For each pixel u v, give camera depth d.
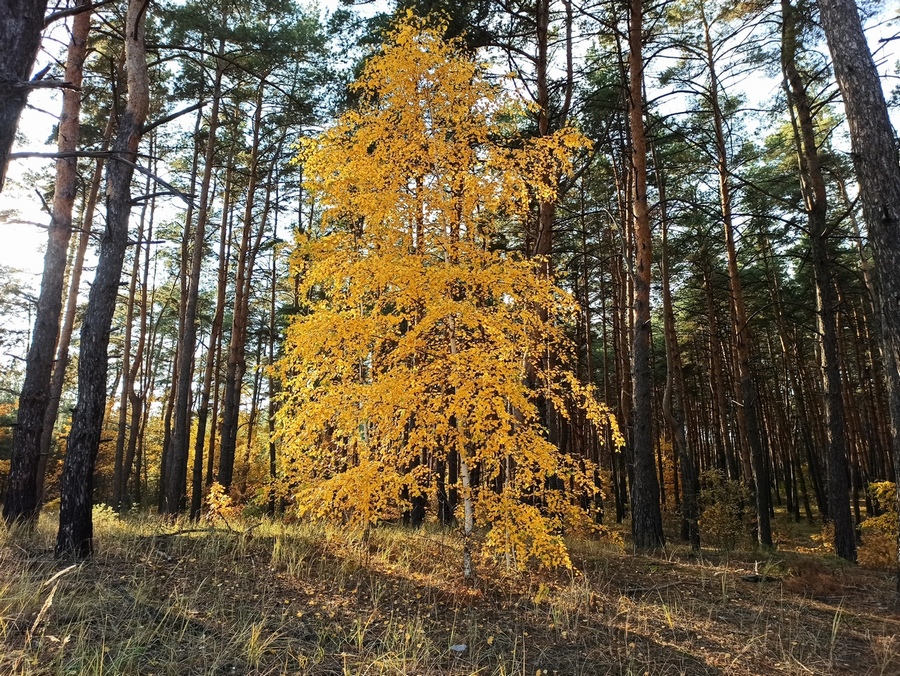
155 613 4.18
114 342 26.08
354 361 6.02
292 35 12.41
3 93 2.29
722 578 6.76
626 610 5.36
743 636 4.82
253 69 13.47
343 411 5.64
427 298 5.76
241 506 14.30
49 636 3.51
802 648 4.61
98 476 24.98
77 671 3.12
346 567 5.90
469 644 4.29
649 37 11.75
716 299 20.94
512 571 6.47
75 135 8.89
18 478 7.51
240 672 3.47
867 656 4.48
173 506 12.39
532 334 6.34
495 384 5.41
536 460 5.58
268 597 4.89
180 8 11.98
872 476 23.20
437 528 10.46
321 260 6.44
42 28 2.47
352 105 11.81
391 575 5.95
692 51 12.66
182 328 15.45
